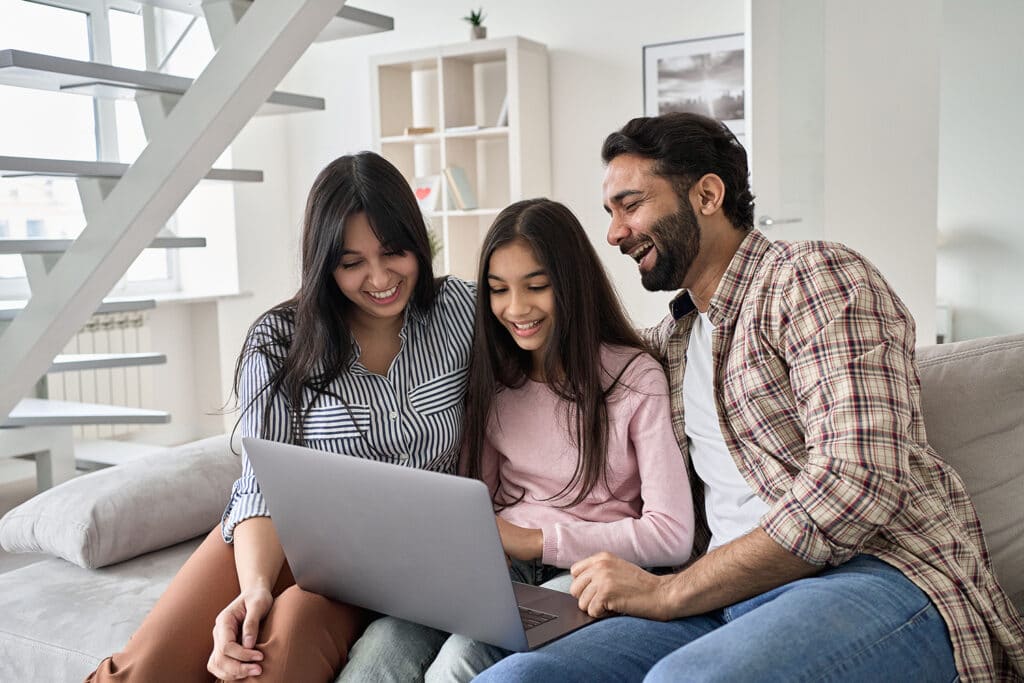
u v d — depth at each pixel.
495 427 1.71
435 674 1.33
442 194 5.17
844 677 1.16
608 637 1.29
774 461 1.46
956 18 5.80
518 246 1.61
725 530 1.54
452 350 1.73
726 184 1.57
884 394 1.31
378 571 1.35
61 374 4.66
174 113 2.81
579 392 1.62
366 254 1.62
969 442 1.56
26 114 4.54
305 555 1.43
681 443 1.63
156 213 2.92
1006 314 5.86
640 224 1.59
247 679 1.35
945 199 5.95
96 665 1.62
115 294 4.98
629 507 1.66
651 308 4.96
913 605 1.27
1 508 3.96
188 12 3.16
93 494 1.96
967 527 1.42
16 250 2.91
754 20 3.75
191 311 5.45
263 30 2.64
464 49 4.99
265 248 5.71
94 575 1.90
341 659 1.45
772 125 3.77
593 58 5.01
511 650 1.35
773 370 1.46
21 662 1.71
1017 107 5.72
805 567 1.30
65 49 4.49
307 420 1.66
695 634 1.34
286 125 5.88
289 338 1.70
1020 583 1.51
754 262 1.54
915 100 3.75
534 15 5.14
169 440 5.34
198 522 2.06
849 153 3.84
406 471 1.23
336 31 3.12
